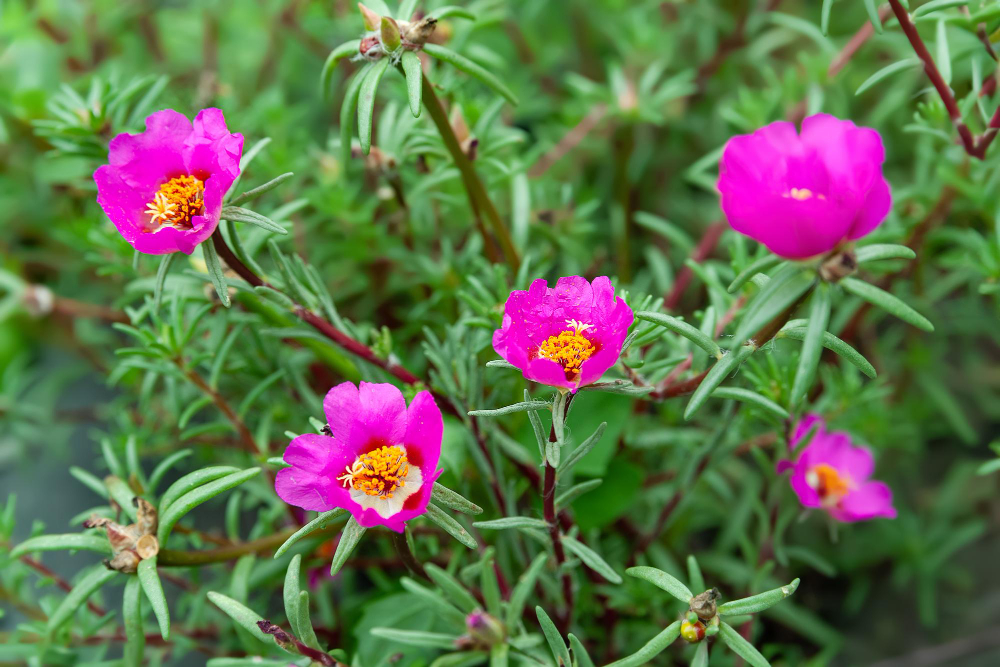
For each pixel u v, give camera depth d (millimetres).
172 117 455
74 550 462
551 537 471
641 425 592
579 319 441
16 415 678
